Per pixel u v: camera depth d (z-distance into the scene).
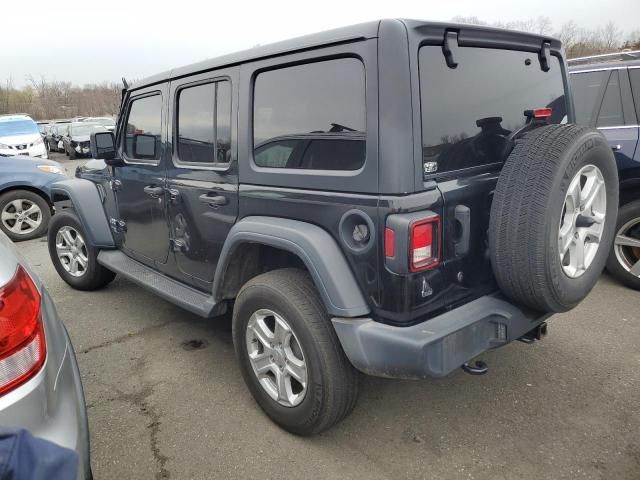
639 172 4.09
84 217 4.39
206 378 3.27
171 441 2.64
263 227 2.53
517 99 2.66
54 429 1.63
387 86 2.03
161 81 3.40
